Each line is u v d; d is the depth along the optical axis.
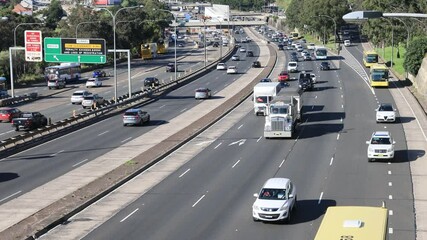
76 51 89.12
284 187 35.97
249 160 52.16
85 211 38.44
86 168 50.28
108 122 75.06
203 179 45.94
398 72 123.44
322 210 37.25
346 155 53.25
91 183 44.75
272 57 169.12
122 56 180.00
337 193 41.12
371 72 100.31
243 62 157.12
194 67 150.38
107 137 64.56
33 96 99.06
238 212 37.28
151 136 64.12
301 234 32.84
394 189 42.06
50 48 89.75
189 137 62.41
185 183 44.91
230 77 124.12
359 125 67.75
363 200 39.38
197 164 51.12
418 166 48.78
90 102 86.69
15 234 33.50
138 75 135.38
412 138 60.16
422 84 92.31
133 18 184.00
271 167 49.28
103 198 41.38
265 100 75.88
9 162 53.59
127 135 65.25
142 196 41.66
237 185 43.91
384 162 50.38
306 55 154.75
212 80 120.00
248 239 32.22
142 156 53.81
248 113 78.75
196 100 92.62
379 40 160.38
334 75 119.06
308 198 40.06
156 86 106.62
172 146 57.88
